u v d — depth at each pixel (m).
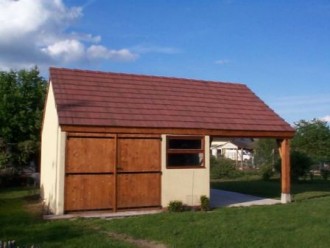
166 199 16.81
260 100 21.91
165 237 11.43
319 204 17.80
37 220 14.20
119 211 15.97
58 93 17.03
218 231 12.12
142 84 19.92
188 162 18.14
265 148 42.81
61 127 15.20
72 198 15.32
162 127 16.77
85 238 11.23
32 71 34.91
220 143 61.41
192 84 21.48
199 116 18.31
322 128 42.53
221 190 24.59
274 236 11.60
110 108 16.97
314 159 37.78
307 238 11.40
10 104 31.73
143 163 16.52
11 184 27.67
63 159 15.26
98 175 15.76
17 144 29.84
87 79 18.86
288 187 19.23
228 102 20.64
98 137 15.82
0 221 13.88
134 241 11.15
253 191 24.05
